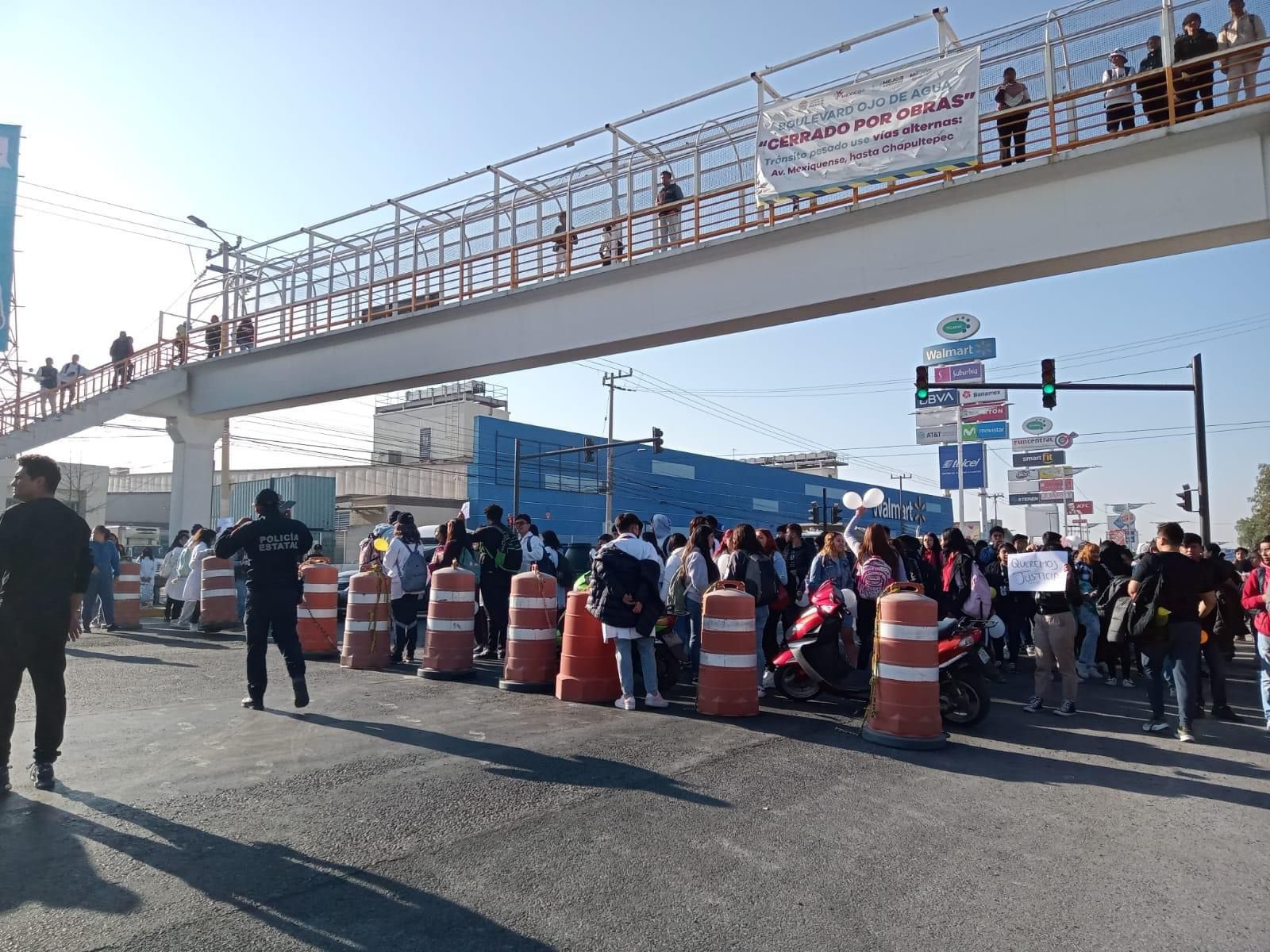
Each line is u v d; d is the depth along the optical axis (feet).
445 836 15.94
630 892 13.73
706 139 55.83
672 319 56.18
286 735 23.40
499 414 213.46
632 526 28.73
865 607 30.27
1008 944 12.35
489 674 34.53
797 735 24.98
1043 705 31.32
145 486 203.41
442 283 68.80
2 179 75.05
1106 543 38.88
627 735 24.25
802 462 300.61
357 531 143.84
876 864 15.20
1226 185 39.75
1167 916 13.35
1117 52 42.55
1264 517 174.70
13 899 12.88
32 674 18.16
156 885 13.53
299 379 78.43
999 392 95.66
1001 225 44.91
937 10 46.26
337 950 11.64
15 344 76.13
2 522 17.95
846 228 49.52
